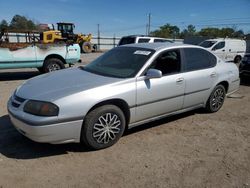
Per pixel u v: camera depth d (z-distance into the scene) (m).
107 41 50.25
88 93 3.89
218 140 4.66
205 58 5.70
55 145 4.24
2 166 3.63
